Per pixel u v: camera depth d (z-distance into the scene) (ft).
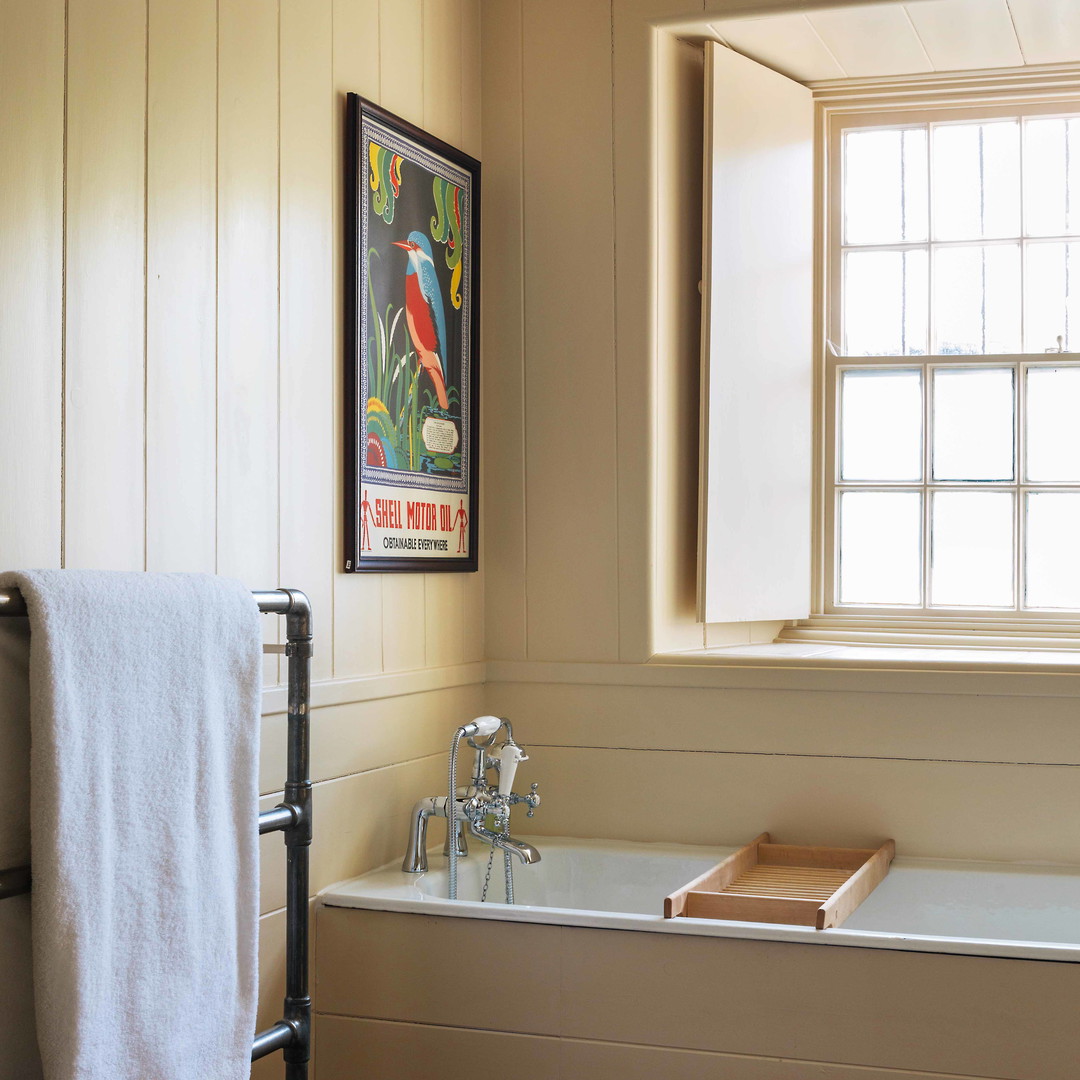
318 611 6.81
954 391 9.27
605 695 8.52
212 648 4.71
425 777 7.97
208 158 5.88
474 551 8.56
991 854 7.81
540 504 8.67
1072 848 7.68
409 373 7.71
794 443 9.17
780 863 7.91
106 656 4.20
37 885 3.97
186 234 5.71
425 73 8.06
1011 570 9.10
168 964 4.42
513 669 8.70
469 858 7.88
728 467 8.59
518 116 8.75
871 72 9.15
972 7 7.96
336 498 7.00
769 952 6.16
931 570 9.28
